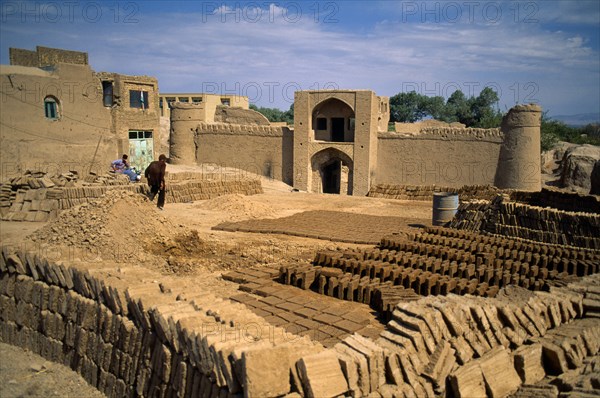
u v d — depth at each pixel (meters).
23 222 15.14
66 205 15.57
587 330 6.89
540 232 12.91
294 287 9.95
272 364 4.77
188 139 35.25
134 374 6.79
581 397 5.22
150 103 28.92
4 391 7.54
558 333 6.94
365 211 20.66
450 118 56.12
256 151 34.16
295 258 11.96
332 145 31.83
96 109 22.72
